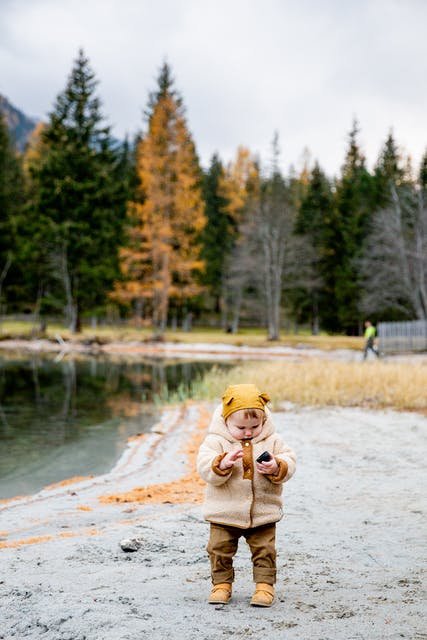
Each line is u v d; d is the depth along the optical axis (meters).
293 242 63.06
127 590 3.93
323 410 16.14
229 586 3.74
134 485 8.77
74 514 6.84
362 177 82.06
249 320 86.19
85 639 3.10
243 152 87.00
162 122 59.19
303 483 7.96
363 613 3.51
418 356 36.25
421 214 50.00
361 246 67.31
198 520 6.14
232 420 3.81
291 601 3.75
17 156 89.94
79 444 12.69
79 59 65.50
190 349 51.84
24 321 77.94
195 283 66.25
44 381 26.56
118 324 78.88
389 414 15.23
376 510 6.50
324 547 5.09
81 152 64.38
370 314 64.75
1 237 69.12
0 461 11.01
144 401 20.02
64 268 62.66
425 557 4.76
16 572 4.41
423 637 3.13
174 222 59.59
